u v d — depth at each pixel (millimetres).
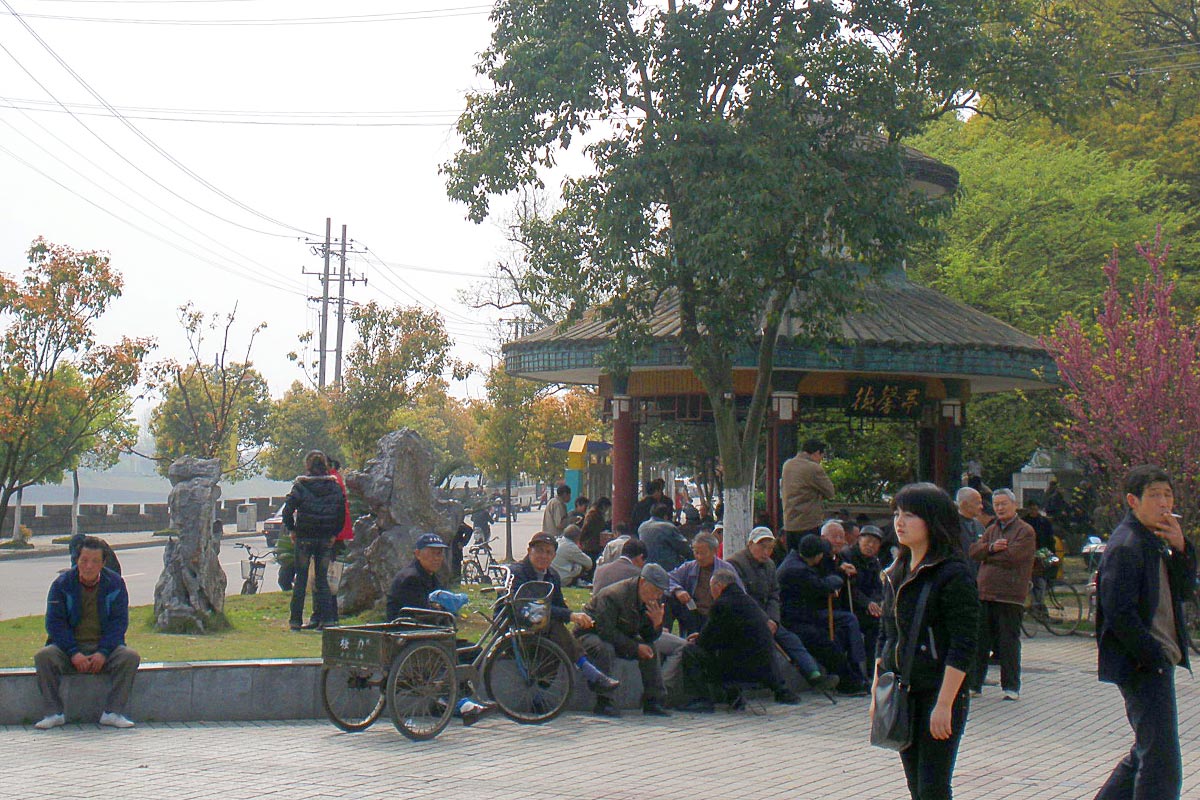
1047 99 17422
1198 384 16781
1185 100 35656
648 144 14500
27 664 11062
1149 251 18641
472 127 15352
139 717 10406
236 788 7934
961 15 15523
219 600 14141
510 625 10883
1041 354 20281
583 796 7883
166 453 57281
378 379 40094
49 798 7578
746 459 15805
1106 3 35750
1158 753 6289
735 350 15008
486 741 9852
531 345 21062
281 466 73562
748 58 15133
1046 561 17859
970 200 27422
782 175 14164
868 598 13023
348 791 7910
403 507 15516
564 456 39969
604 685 11062
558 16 15078
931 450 22656
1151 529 6496
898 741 5734
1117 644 6469
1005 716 11195
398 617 10672
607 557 13047
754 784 8344
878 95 15078
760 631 11570
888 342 19297
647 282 15398
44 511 53875
